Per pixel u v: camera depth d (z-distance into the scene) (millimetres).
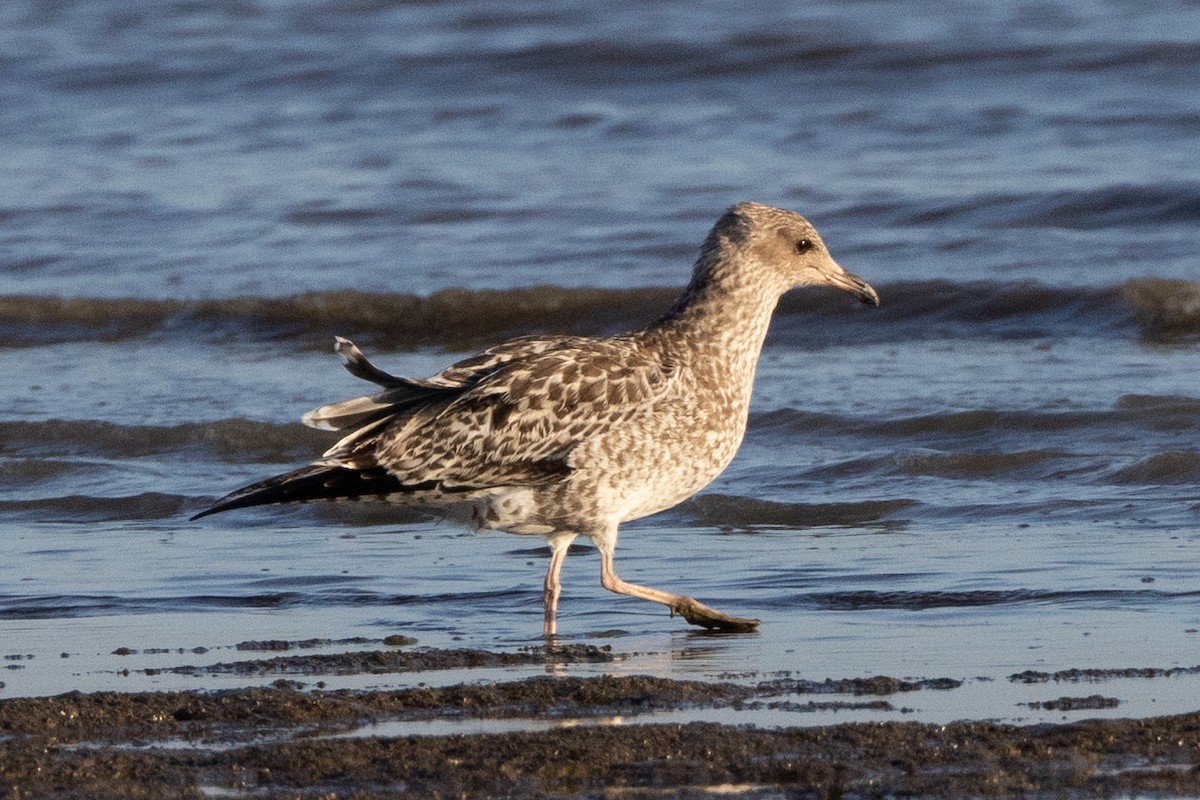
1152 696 8727
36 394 18656
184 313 22703
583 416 10430
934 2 39906
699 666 9656
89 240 26656
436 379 10633
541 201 27438
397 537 13438
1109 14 37844
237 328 22344
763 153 30203
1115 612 10555
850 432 16156
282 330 22219
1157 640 9852
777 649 10016
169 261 25453
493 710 8719
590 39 36656
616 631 10648
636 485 10633
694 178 28516
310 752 7918
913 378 18016
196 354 20984
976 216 25547
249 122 34594
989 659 9562
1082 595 11000
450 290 22406
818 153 30062
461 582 11992
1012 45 34938
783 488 14531
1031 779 7488
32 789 7602
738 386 10930
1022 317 20969
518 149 31469
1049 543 12461
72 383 19234
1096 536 12609
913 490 14320
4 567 12609
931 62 34875
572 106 34219
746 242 10961
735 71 35594
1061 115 31391
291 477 10578
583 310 22250
